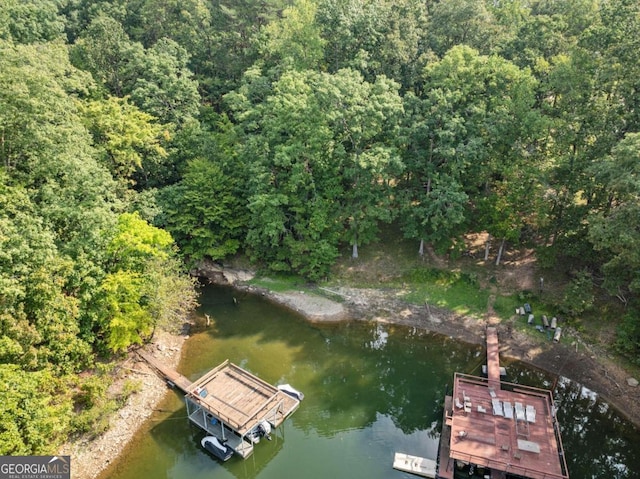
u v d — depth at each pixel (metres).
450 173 43.84
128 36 62.53
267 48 57.38
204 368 37.94
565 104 40.69
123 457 30.52
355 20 51.25
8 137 32.78
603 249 39.12
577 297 37.94
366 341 41.75
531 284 43.53
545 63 43.38
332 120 41.28
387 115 41.81
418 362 39.38
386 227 52.50
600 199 38.75
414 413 34.62
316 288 47.69
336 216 45.28
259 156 45.50
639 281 32.59
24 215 30.20
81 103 45.31
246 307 46.31
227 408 31.47
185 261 51.34
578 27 48.56
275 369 38.34
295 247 45.94
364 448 31.62
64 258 32.31
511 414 30.78
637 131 36.31
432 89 43.44
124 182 46.19
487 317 42.25
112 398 33.56
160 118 53.00
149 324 36.97
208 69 64.69
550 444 28.73
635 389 34.41
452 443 28.97
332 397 35.88
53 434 29.52
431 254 48.53
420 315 43.75
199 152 51.66
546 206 39.56
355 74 43.78
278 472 30.08
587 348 37.84
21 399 26.84
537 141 42.00
